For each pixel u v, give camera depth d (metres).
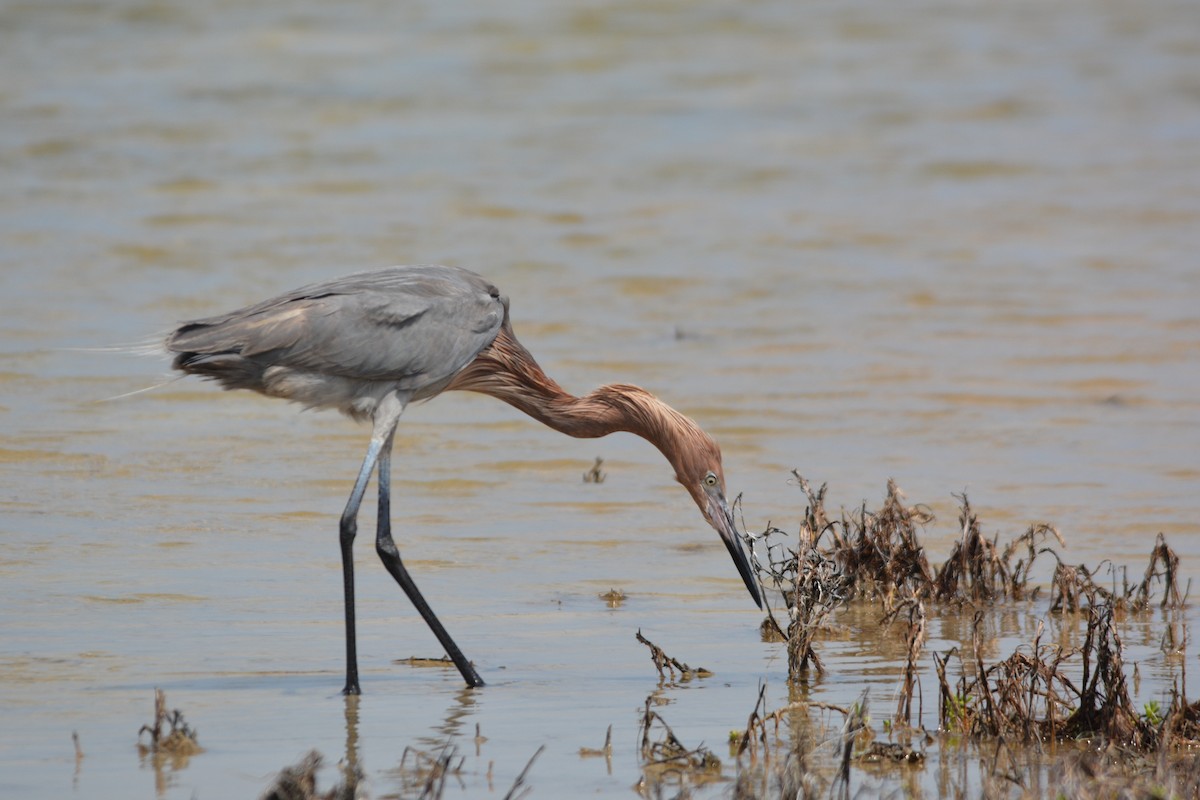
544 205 24.83
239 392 16.12
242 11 41.88
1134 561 11.46
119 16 40.59
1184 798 7.15
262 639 9.71
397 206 24.41
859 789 7.13
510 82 34.56
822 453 14.18
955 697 8.30
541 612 10.43
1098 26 43.47
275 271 20.25
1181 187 26.78
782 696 8.78
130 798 7.02
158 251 21.19
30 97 31.55
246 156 27.50
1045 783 7.46
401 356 9.70
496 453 14.38
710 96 33.81
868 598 10.93
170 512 12.29
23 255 20.80
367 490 13.13
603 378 16.34
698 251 22.36
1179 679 9.04
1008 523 12.33
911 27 42.66
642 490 13.41
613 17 42.16
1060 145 30.19
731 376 16.61
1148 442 14.52
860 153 29.34
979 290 20.50
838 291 20.41
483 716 8.40
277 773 7.39
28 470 13.20
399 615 10.30
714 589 11.00
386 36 38.94
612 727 8.22
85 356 16.70
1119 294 20.25
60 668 8.98
